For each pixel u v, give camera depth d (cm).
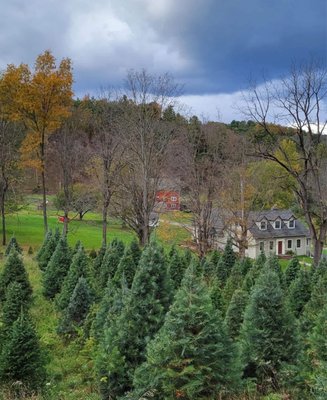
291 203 5459
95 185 3772
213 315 773
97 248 4281
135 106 3042
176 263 2133
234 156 3344
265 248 5144
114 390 903
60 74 3303
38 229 5272
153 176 3177
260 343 885
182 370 737
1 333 1262
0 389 1008
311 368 932
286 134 3059
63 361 1270
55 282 2019
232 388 764
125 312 959
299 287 1706
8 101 3381
